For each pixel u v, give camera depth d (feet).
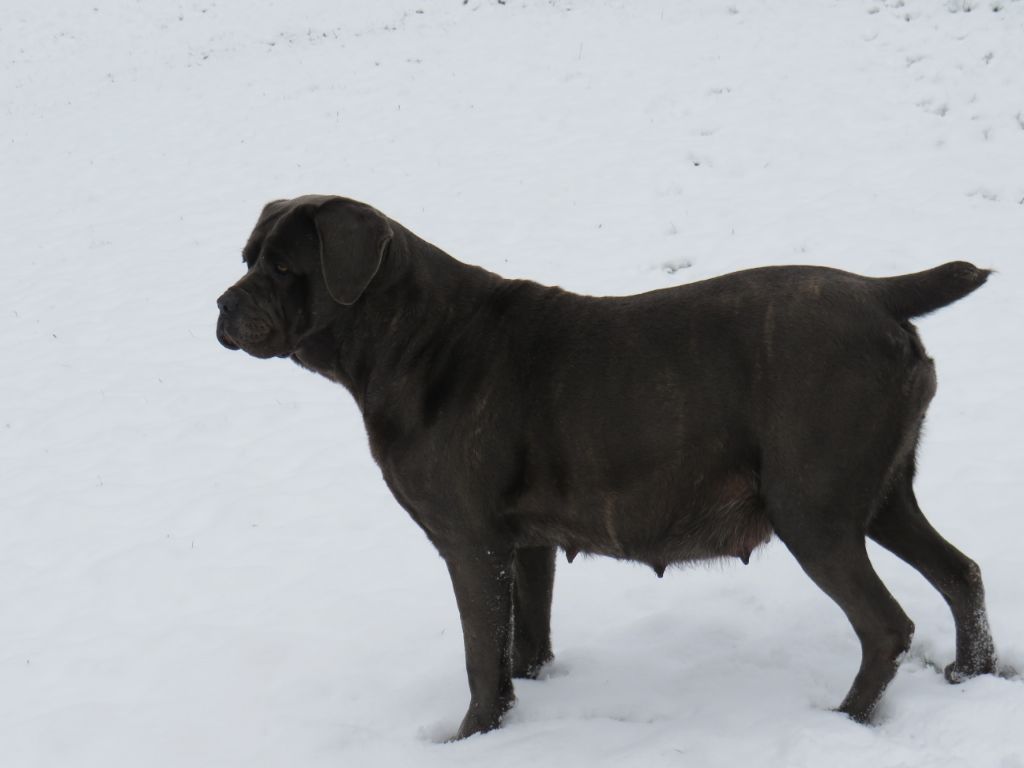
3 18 104.94
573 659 18.79
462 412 15.99
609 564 22.54
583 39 70.90
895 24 63.52
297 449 32.17
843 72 59.00
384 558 24.45
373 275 15.78
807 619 19.11
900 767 13.46
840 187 47.98
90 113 74.90
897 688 16.01
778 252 42.88
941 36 60.64
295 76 74.90
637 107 59.41
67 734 18.04
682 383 15.05
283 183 57.77
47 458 33.22
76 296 47.75
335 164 58.95
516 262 44.86
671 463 15.14
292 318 16.65
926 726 14.61
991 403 29.14
